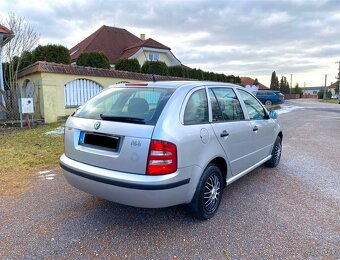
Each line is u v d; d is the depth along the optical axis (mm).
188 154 2955
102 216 3459
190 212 3400
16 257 2645
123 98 3416
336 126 12586
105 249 2783
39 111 12211
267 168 5645
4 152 6441
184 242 2918
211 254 2721
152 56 28062
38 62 11633
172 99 3084
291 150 7402
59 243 2875
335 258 2676
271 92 28172
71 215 3479
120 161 2852
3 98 12273
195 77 22516
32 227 3182
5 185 4453
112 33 30594
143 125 2832
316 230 3189
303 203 3928
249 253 2742
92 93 13648
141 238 2986
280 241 2953
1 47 12992
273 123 5246
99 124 3102
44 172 5121
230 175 3855
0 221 3307
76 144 3285
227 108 3885
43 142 7672
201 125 3230
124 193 2805
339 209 3746
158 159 2730
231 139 3707
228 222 3355
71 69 12578
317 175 5207
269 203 3918
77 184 3240
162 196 2768
